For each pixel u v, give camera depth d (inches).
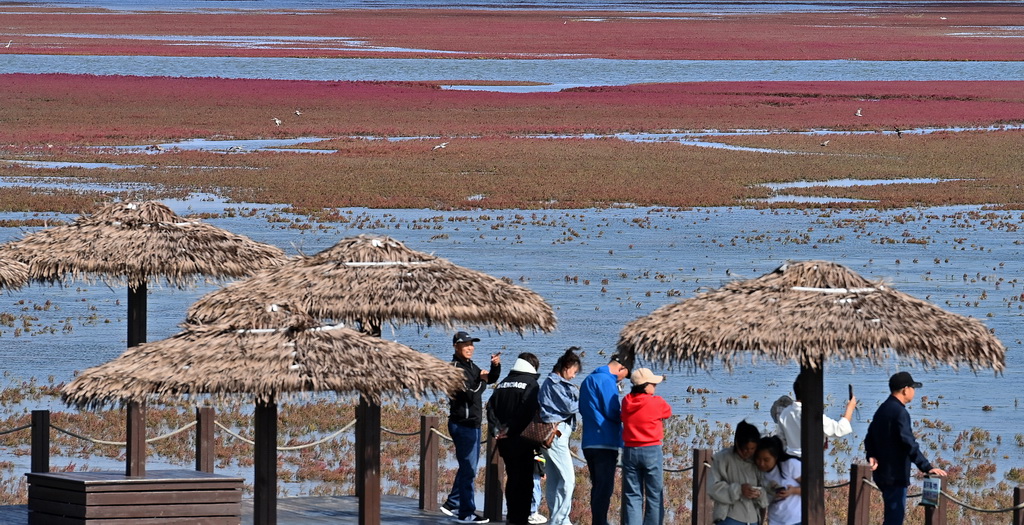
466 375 2018.9
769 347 1537.9
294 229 5880.9
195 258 2247.8
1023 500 1838.1
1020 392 3134.8
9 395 2962.6
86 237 2269.9
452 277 2004.2
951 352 1546.5
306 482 2412.6
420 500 2154.3
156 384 1578.5
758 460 1680.6
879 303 1577.3
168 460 2516.0
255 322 1642.5
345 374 1590.8
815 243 5600.4
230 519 1796.3
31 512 1802.4
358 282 1966.0
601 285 4517.7
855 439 2719.0
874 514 2331.4
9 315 3961.6
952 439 2709.2
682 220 6412.4
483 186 7741.1
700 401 3019.2
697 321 1594.5
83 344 3604.8
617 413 1887.3
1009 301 4247.0
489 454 2062.0
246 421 2834.6
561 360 1942.7
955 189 7746.1
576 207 6894.7
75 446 2640.3
